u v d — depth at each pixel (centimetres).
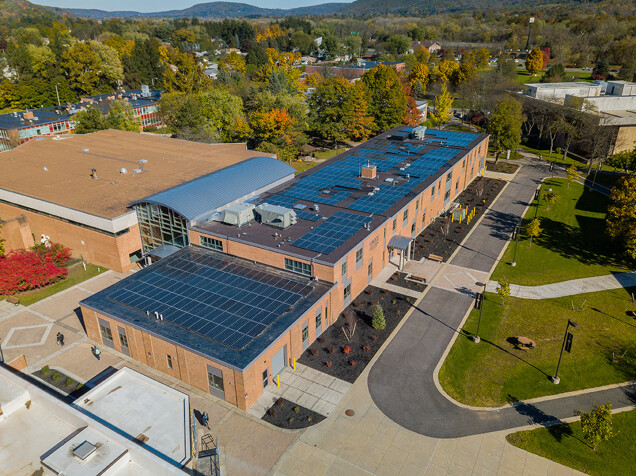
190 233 5359
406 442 3331
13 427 2730
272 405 3672
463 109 14038
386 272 5656
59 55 17150
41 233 6444
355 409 3628
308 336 4291
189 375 3850
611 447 3300
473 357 4216
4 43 19462
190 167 7500
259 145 9581
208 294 4403
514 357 4216
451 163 7519
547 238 6600
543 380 3934
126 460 2492
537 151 10869
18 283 5234
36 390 2844
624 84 11338
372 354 4247
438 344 4372
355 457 3216
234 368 3475
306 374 4006
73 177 7025
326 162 7712
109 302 4353
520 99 11638
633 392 3797
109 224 5484
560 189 8431
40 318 4881
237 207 5403
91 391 3209
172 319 4038
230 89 13662
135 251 5938
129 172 7231
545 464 3161
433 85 16238
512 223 7100
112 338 4325
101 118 10588
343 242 4881
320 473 3092
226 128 10694
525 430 3434
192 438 2970
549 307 4959
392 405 3666
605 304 5000
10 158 8100
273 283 4581
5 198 6588
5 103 14238
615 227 5719
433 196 6894
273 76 13038
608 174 9169
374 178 6875
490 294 5188
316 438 3366
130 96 13950
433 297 5134
